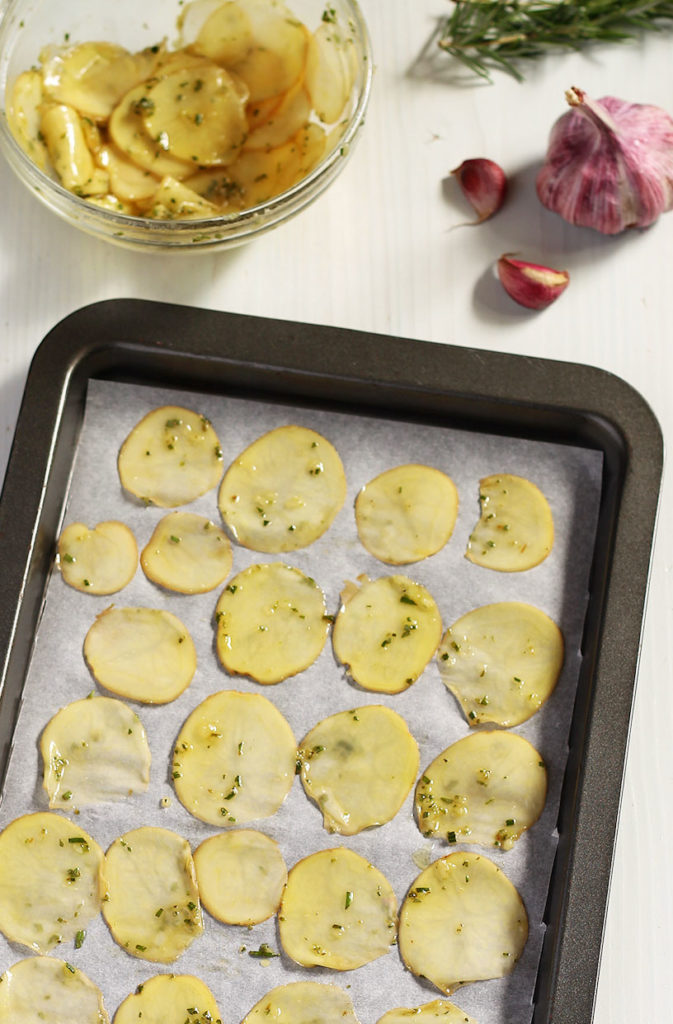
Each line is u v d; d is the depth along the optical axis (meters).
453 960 0.75
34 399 0.76
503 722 0.76
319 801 0.76
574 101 0.77
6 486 0.75
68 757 0.76
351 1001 0.74
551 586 0.77
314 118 0.80
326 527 0.78
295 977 0.75
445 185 0.82
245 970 0.75
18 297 0.81
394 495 0.78
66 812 0.75
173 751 0.76
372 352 0.77
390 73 0.83
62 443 0.77
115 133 0.80
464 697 0.76
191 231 0.75
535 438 0.79
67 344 0.76
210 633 0.77
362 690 0.77
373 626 0.77
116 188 0.80
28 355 0.81
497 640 0.77
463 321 0.81
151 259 0.81
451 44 0.82
